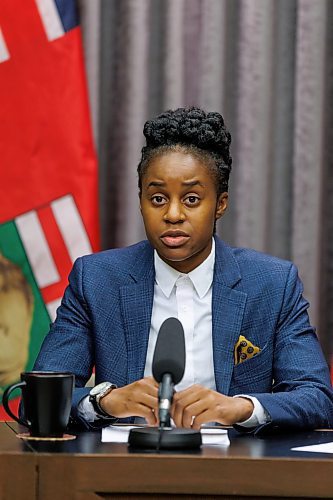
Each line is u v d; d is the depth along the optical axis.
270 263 4.85
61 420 3.73
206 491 3.18
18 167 6.44
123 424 4.22
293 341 4.62
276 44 7.34
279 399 4.13
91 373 4.73
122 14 7.20
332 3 7.29
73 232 6.48
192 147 4.35
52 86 6.47
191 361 4.62
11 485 3.16
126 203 7.20
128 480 3.17
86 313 4.71
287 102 7.38
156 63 7.27
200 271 4.70
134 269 4.77
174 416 3.89
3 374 6.41
